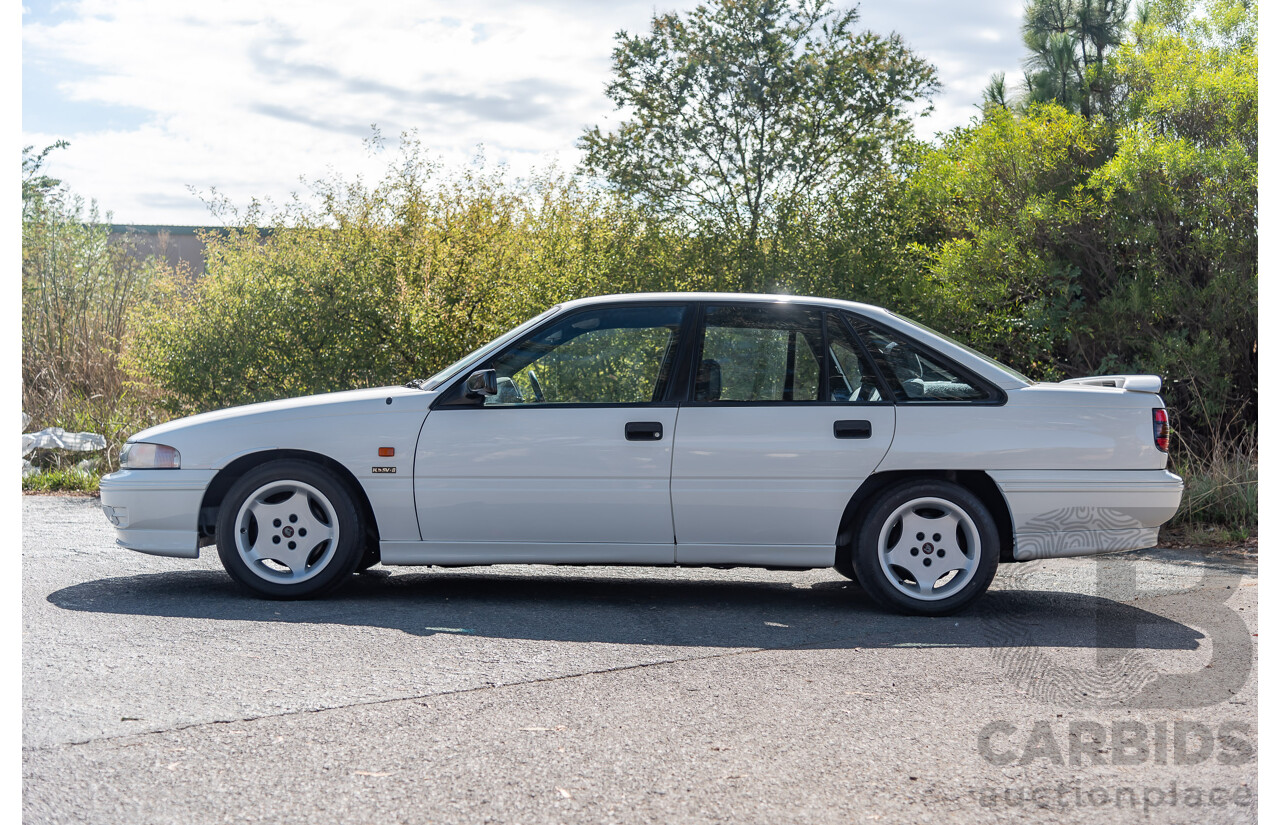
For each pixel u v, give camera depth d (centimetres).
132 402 1277
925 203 1177
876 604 624
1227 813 327
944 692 448
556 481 601
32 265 1424
